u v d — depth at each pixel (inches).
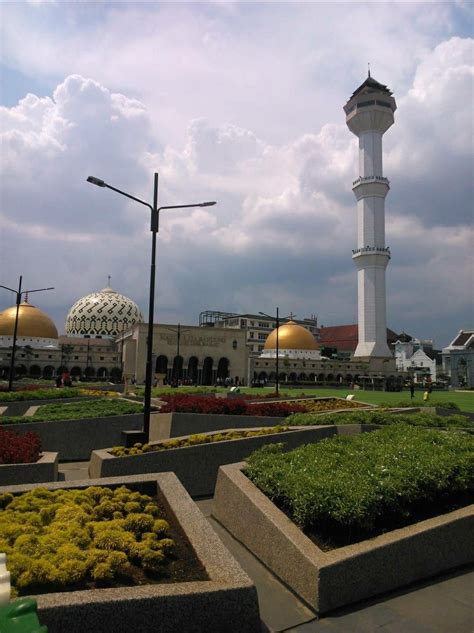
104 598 222.1
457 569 340.2
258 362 4788.4
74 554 257.4
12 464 499.2
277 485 377.4
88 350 4402.1
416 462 407.2
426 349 6835.6
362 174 3996.1
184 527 317.4
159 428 874.1
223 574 259.3
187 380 3821.4
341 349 6402.6
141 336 3978.8
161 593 231.6
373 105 3863.2
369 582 299.0
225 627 237.5
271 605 291.9
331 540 325.7
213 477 566.6
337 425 711.1
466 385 4901.6
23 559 243.4
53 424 795.4
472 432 746.2
